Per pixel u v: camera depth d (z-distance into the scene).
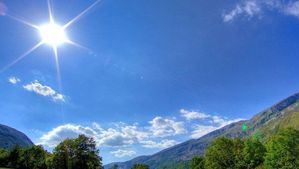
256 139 110.19
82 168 85.94
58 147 86.88
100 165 88.38
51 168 86.50
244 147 106.44
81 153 86.50
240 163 103.69
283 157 87.75
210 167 109.12
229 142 111.56
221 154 108.00
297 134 90.50
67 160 86.25
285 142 88.88
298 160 86.38
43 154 119.00
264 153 101.25
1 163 113.50
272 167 89.56
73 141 87.19
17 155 116.56
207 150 113.38
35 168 114.00
